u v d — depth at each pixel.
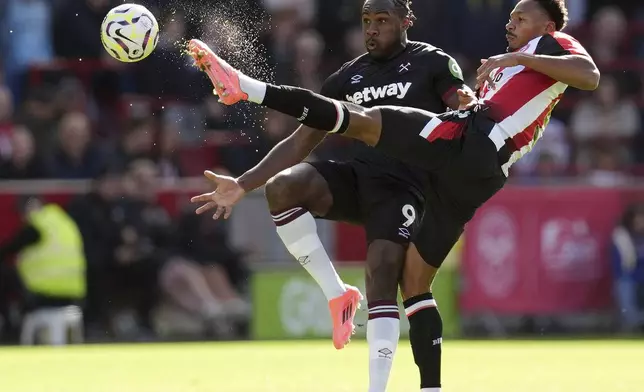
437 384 20.83
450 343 43.06
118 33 20.59
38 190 46.94
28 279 45.03
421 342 20.75
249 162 51.72
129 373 31.02
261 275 46.81
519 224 46.84
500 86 19.97
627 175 54.25
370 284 20.75
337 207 22.08
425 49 22.52
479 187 19.52
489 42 56.62
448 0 56.59
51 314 45.09
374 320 20.36
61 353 39.00
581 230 47.12
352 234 46.75
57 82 55.75
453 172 19.23
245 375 30.00
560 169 53.06
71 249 45.34
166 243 47.09
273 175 21.83
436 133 18.95
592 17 62.03
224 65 17.97
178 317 46.81
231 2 24.61
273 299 46.81
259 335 46.75
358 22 56.44
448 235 20.25
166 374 30.61
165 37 38.72
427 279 20.70
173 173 50.97
